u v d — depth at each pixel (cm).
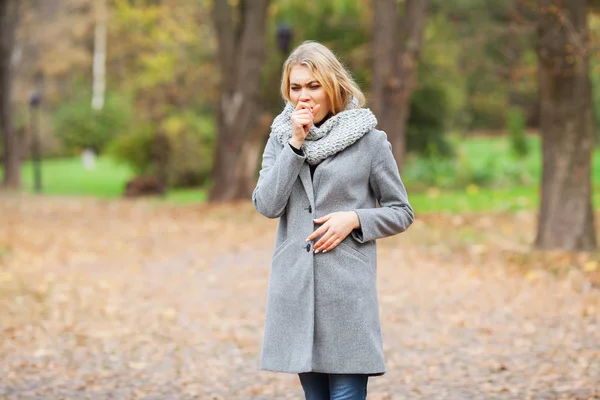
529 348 775
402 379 689
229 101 2411
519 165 3033
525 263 1220
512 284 1091
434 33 2969
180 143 3366
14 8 3672
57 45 5428
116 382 689
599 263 1171
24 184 4041
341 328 414
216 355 779
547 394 627
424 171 2873
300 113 399
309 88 411
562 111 1285
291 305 415
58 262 1366
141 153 3316
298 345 412
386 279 1152
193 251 1477
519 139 3494
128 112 5631
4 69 3653
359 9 2953
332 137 408
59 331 873
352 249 417
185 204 2456
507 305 970
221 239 1619
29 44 4356
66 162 5884
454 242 1464
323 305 414
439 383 673
